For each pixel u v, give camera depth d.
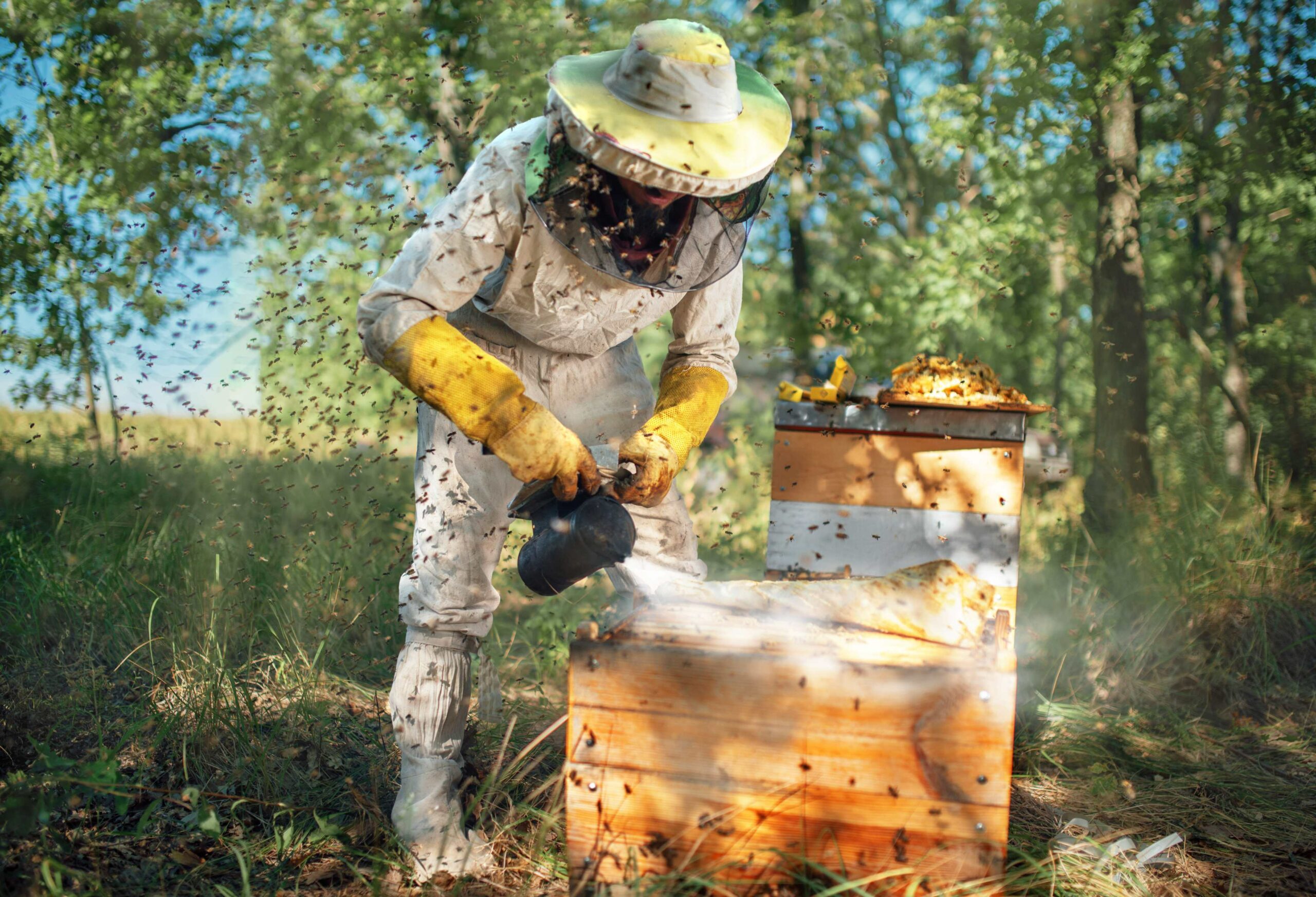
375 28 5.64
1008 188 6.76
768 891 1.91
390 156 5.18
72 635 3.77
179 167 5.22
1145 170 7.11
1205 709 3.87
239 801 2.58
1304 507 5.23
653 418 2.40
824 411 3.12
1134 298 5.73
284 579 4.14
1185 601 4.38
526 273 2.26
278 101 5.39
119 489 4.83
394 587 4.23
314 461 4.99
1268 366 6.86
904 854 1.87
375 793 2.60
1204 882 2.45
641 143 1.90
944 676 1.85
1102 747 3.37
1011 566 3.05
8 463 5.13
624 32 6.22
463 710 2.48
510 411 2.10
